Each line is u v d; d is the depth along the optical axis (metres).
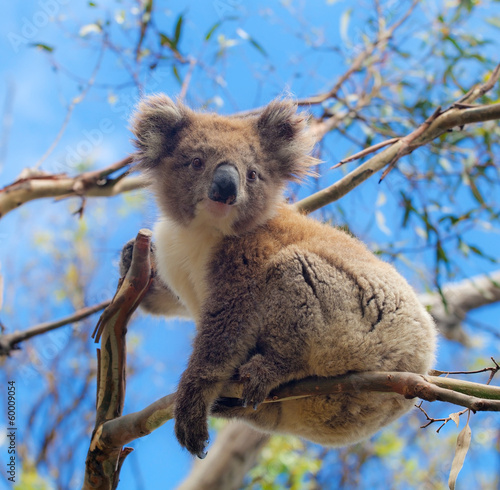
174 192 4.39
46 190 5.27
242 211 4.20
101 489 3.74
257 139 4.60
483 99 6.57
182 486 6.35
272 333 3.65
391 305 3.69
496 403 2.56
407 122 7.13
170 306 4.86
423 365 3.73
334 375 3.62
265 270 3.83
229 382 3.65
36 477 6.65
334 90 7.05
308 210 4.87
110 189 5.59
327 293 3.67
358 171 4.82
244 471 6.38
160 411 3.55
